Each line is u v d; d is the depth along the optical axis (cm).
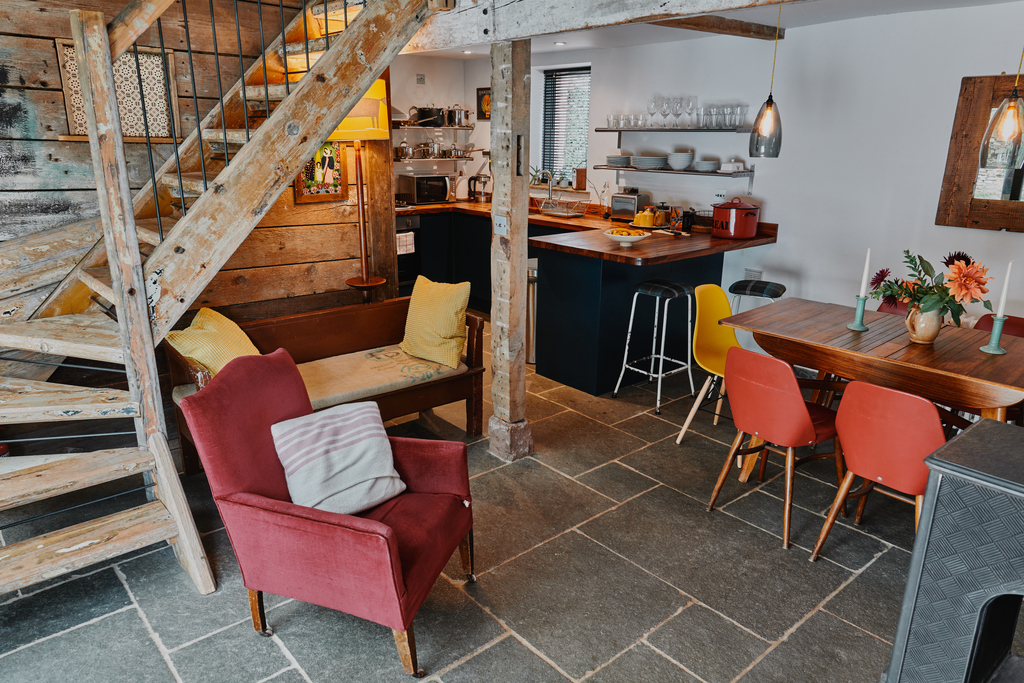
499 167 329
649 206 580
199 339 308
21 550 237
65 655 225
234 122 368
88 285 295
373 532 194
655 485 343
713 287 399
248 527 212
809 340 307
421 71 709
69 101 321
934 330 296
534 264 531
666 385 489
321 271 419
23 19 304
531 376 502
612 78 605
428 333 382
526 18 288
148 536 248
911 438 243
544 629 240
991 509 106
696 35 511
